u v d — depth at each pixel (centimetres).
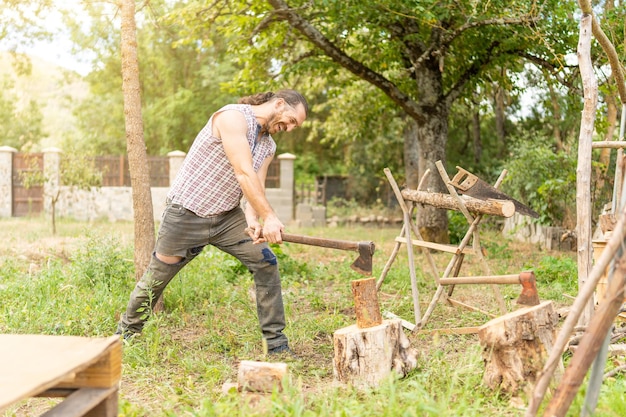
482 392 362
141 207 607
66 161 1573
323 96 2702
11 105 3503
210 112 2831
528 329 351
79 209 2012
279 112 448
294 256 1117
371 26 1045
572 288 725
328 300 689
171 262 478
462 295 709
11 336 263
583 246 446
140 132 609
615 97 945
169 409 332
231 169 453
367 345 379
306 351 483
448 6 919
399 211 2180
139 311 477
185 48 2869
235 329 532
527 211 502
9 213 2025
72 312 557
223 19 1111
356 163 2359
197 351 468
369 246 401
